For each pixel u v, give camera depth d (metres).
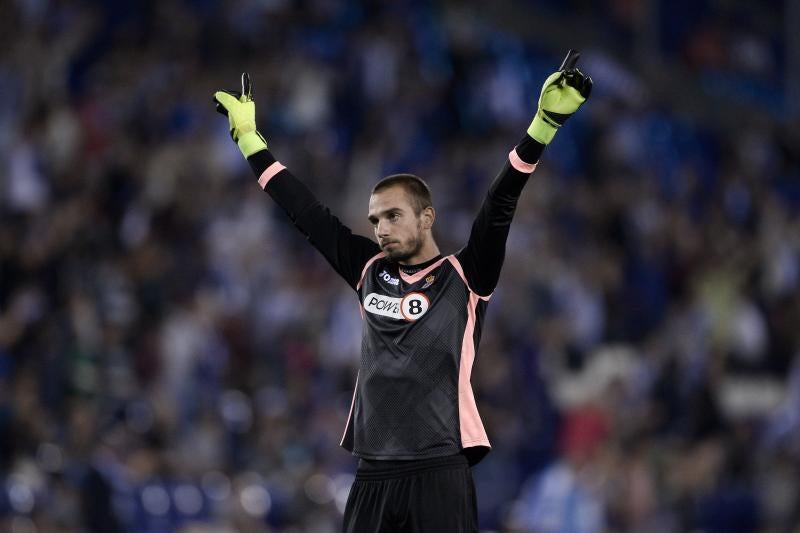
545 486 41.19
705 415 48.22
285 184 19.56
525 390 48.44
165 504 38.12
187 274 47.66
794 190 70.50
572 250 57.56
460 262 18.38
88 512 35.88
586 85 17.81
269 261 50.19
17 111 53.34
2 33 55.50
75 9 58.22
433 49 65.12
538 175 60.28
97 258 47.03
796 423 48.69
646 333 56.84
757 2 62.41
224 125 54.25
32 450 37.62
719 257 62.25
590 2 59.16
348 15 64.31
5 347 41.94
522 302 52.53
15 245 45.59
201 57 58.41
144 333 44.53
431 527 17.59
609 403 46.19
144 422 40.69
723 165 69.94
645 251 60.44
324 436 42.75
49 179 50.16
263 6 61.34
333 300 49.78
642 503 41.41
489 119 63.94
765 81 62.34
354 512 18.08
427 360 17.94
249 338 47.47
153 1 60.31
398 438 17.84
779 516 45.06
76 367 40.38
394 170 57.44
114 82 55.62
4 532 34.75
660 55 59.12
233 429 42.94
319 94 58.06
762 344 58.50
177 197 51.09
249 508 39.09
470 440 17.95
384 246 18.36
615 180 63.38
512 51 66.75
